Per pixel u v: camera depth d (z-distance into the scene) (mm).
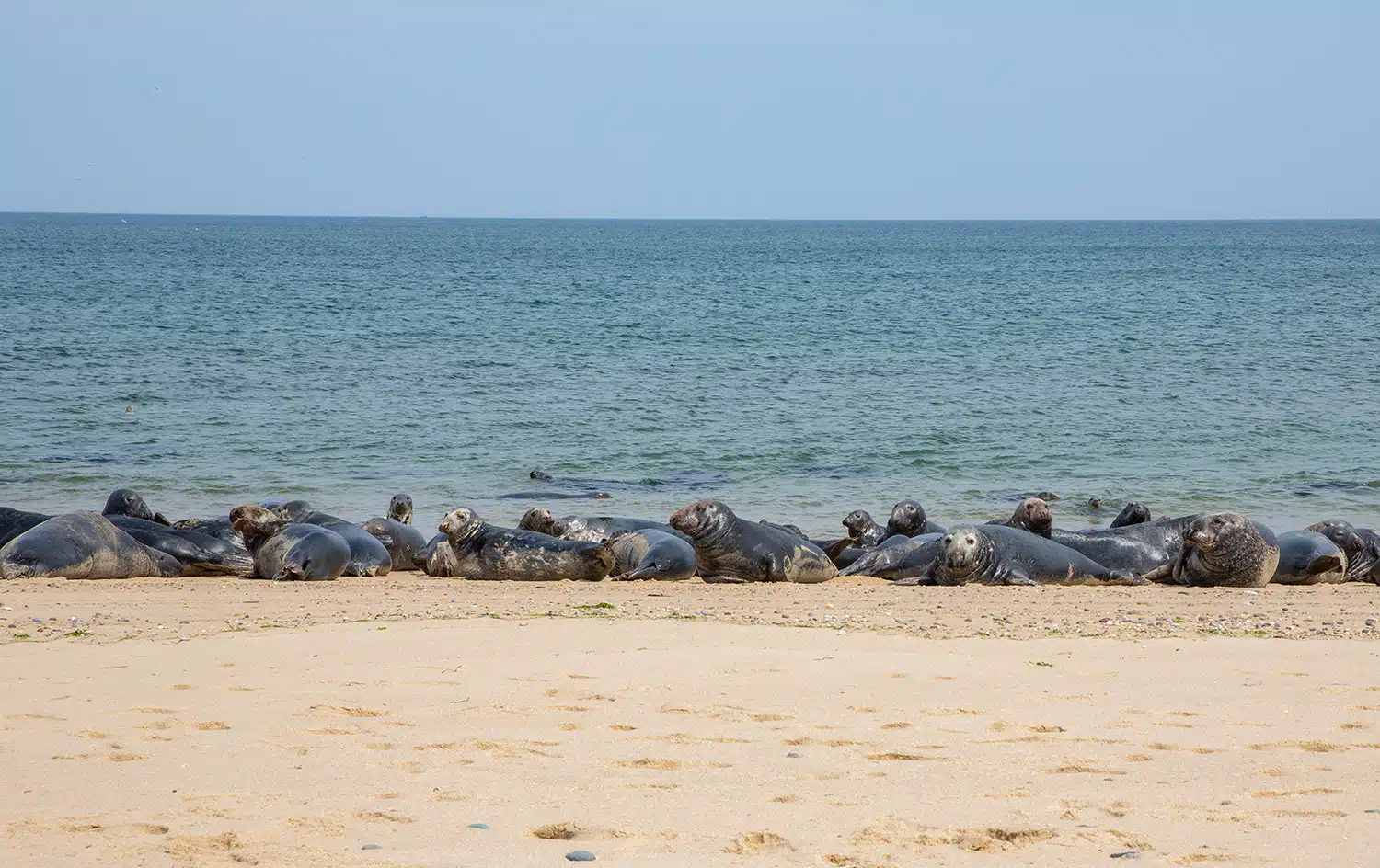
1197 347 78750
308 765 11008
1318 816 9836
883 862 8797
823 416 53562
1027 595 23656
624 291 135750
